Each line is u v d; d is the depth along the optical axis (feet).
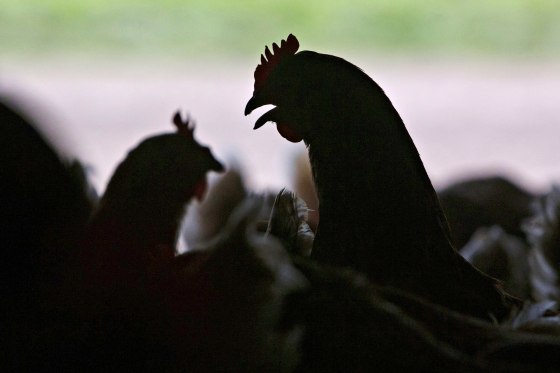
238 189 9.87
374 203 8.46
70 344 7.72
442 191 10.70
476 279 8.48
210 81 29.76
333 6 34.96
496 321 8.28
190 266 7.87
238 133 24.49
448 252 8.48
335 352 7.77
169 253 8.06
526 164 23.45
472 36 34.27
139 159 8.38
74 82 29.07
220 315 7.72
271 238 8.09
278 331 7.74
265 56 8.67
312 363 7.77
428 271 8.43
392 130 8.50
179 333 7.72
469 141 25.22
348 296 7.84
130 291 7.75
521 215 10.53
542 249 9.55
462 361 7.80
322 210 8.50
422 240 8.46
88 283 7.75
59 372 7.70
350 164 8.47
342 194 8.46
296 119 8.50
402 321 7.83
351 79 8.50
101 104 27.20
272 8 34.78
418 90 29.71
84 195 7.95
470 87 30.01
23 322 7.72
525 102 28.45
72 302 7.73
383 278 8.41
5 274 7.69
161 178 8.34
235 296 7.73
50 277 7.73
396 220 8.46
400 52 33.22
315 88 8.48
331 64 8.51
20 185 7.66
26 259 7.69
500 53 33.27
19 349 7.70
